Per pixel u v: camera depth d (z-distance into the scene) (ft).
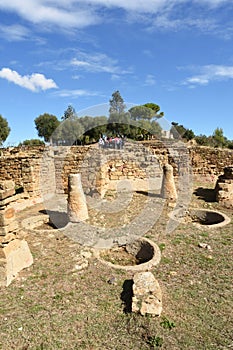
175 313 12.71
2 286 15.26
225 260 18.42
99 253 20.61
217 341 11.02
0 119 103.76
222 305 13.44
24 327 11.95
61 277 16.26
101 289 14.92
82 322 12.27
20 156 40.96
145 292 13.38
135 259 21.53
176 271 16.94
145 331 11.41
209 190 43.47
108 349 10.71
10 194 16.40
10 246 16.35
